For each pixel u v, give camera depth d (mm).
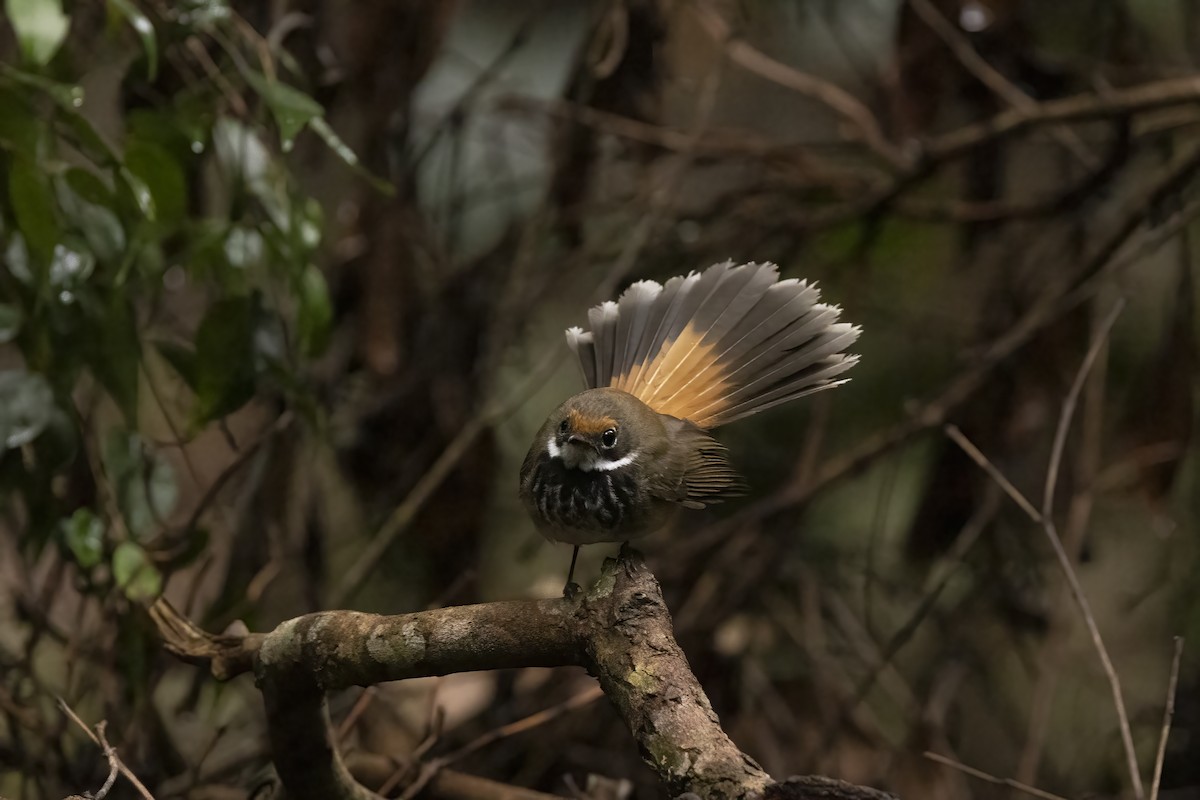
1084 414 10531
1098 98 9891
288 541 9562
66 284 6711
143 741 8281
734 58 10617
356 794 6324
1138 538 11758
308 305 7312
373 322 9906
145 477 7156
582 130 10453
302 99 6824
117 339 6875
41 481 7094
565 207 10523
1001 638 11352
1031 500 10305
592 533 6625
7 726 8305
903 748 10219
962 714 11094
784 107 13164
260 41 7449
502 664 5184
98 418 8234
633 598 5008
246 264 7168
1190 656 11180
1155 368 10094
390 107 9789
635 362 7301
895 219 11828
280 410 9141
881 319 11922
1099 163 10688
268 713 5781
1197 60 11195
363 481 10352
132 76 7523
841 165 12000
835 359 7156
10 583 8336
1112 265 9836
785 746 10500
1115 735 10836
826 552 11516
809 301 7406
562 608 5082
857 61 12484
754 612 10758
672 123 12703
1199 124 10398
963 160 10961
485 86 11320
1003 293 10820
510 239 10828
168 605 6562
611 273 10289
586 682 10164
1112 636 11672
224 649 6191
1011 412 10305
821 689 10562
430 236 10648
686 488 6711
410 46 9797
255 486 9188
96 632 7961
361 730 9562
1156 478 9930
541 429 6801
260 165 7383
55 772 7992
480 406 10398
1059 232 11086
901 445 10562
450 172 10711
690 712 4637
